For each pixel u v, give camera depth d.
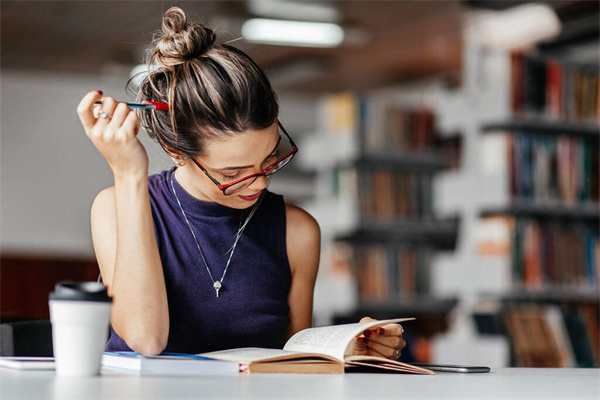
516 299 4.68
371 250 5.26
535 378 1.18
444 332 5.20
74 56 6.45
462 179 4.64
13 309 6.68
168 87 1.39
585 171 4.66
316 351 1.25
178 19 1.46
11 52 6.34
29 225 6.89
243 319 1.55
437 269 4.98
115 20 5.54
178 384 0.93
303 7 5.24
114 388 0.87
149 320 1.33
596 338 4.69
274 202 1.66
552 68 4.64
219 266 1.55
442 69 6.88
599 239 4.75
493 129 4.58
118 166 1.33
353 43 6.09
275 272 1.61
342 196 5.29
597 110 4.77
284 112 7.93
